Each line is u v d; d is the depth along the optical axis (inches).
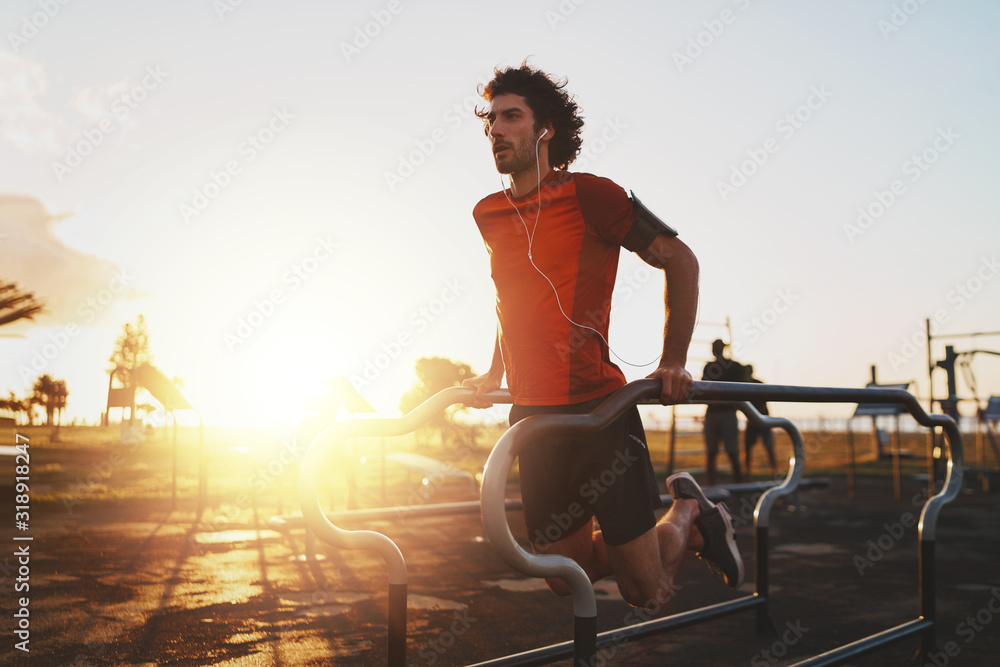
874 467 556.4
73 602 140.4
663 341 65.9
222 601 144.2
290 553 200.8
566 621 135.0
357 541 58.2
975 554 212.2
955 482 113.1
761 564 128.6
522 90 72.0
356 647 115.8
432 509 136.2
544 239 70.3
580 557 78.0
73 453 406.0
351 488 256.8
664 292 67.1
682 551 81.6
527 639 122.5
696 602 154.8
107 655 109.1
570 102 74.1
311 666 106.0
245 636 120.6
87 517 264.7
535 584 168.1
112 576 164.4
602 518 70.9
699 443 636.1
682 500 87.4
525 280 71.8
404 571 60.2
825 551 218.4
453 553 209.5
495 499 49.8
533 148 71.8
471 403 78.4
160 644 115.3
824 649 120.1
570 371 70.0
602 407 57.3
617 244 69.2
